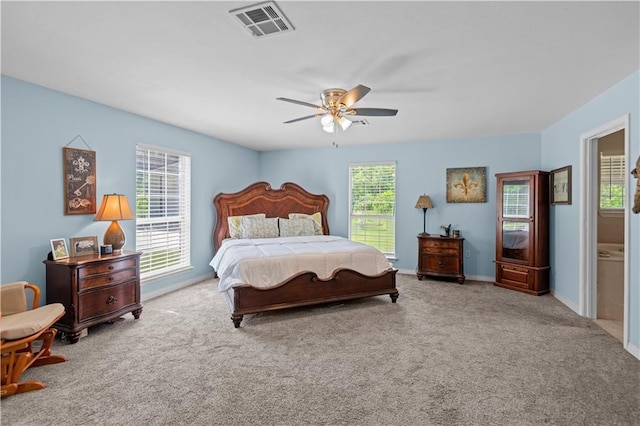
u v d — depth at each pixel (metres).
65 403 2.00
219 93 3.16
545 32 2.03
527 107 3.60
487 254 5.16
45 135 3.05
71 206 3.26
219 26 1.97
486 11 1.80
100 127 3.53
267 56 2.36
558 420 1.85
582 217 3.54
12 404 1.99
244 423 1.83
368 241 5.92
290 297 3.56
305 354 2.65
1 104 2.74
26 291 2.94
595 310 3.49
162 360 2.54
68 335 2.82
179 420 1.85
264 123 4.36
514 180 4.59
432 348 2.76
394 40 2.13
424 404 2.00
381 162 5.75
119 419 1.86
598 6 1.75
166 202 4.48
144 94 3.22
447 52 2.29
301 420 1.85
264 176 6.55
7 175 2.79
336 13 1.82
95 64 2.52
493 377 2.30
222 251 4.46
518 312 3.66
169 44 2.20
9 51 2.31
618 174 4.13
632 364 2.48
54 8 1.79
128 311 3.32
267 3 1.73
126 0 1.71
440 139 5.37
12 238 2.84
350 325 3.28
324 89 3.01
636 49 2.25
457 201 5.30
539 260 4.33
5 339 2.10
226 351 2.71
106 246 3.30
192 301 4.06
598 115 3.22
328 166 6.12
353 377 2.30
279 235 5.37
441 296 4.29
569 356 2.61
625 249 2.73
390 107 3.59
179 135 4.62
